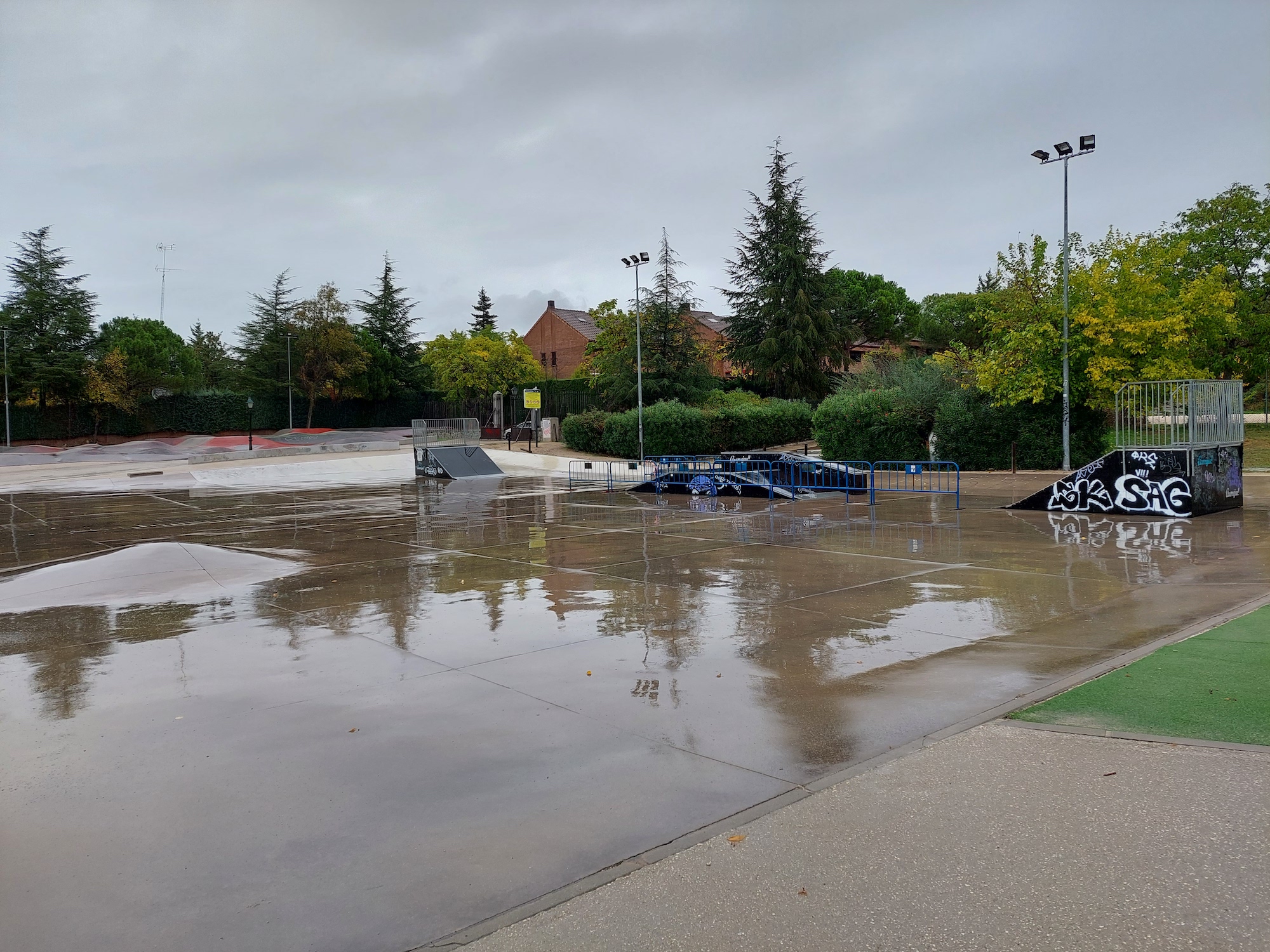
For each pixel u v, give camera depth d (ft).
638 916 9.97
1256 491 58.13
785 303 148.46
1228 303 79.51
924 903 9.90
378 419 206.08
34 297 170.19
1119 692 17.11
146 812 13.33
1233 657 19.26
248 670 21.22
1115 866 10.46
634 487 74.18
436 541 44.68
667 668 20.52
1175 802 12.04
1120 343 75.20
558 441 140.46
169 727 17.19
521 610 27.48
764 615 25.94
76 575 34.81
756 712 17.15
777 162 151.84
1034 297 83.97
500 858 11.55
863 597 28.30
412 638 24.12
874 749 14.89
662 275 135.23
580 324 222.89
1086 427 81.35
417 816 12.92
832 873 10.68
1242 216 117.50
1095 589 28.35
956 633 23.16
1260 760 13.33
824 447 96.89
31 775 14.88
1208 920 9.30
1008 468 84.02
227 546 43.73
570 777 14.19
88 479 97.30
